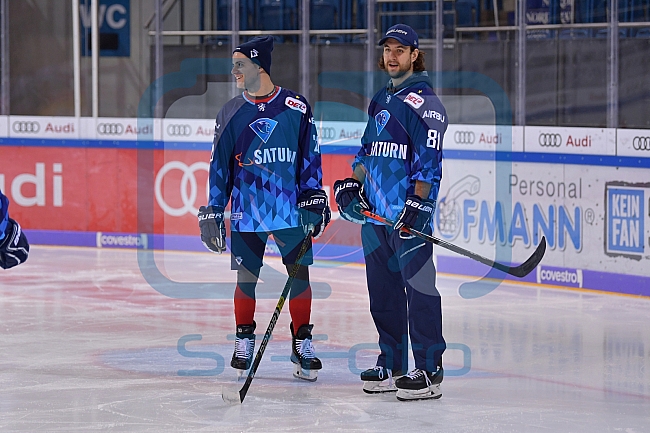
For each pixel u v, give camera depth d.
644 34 18.05
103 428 9.19
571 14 19.08
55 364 12.03
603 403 10.32
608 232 17.58
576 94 19.09
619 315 15.59
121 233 23.11
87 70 23.45
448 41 20.70
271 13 22.88
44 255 21.78
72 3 23.28
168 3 23.31
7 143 23.53
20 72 24.05
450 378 11.48
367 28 21.69
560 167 18.22
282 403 10.21
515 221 18.95
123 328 14.35
